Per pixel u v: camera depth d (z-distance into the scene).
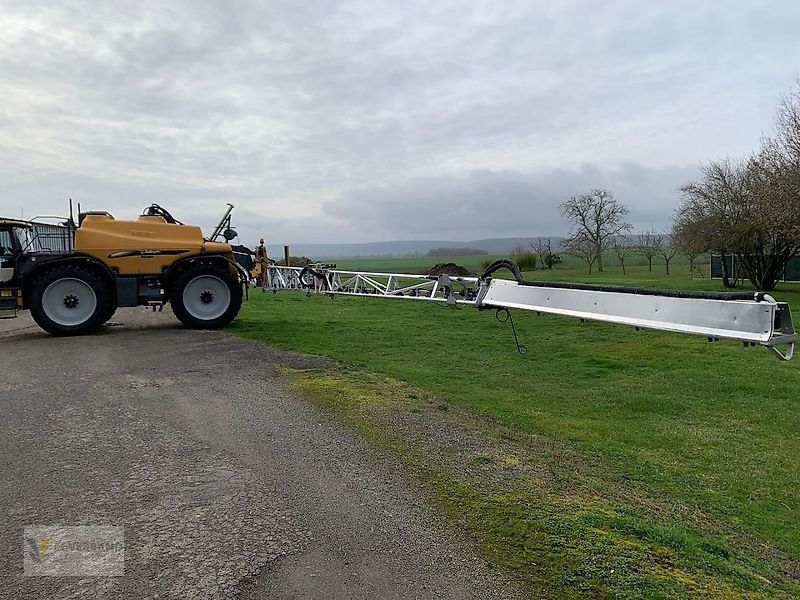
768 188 19.61
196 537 3.17
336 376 7.13
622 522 3.51
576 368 9.32
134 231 10.62
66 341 9.44
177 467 4.12
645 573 2.96
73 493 3.70
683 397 7.71
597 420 6.62
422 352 10.05
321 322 12.97
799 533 4.18
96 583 2.75
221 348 8.92
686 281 28.67
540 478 4.19
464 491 3.81
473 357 9.92
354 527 3.31
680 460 5.50
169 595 2.67
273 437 4.77
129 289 10.52
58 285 10.08
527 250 48.41
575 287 4.60
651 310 3.90
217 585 2.74
